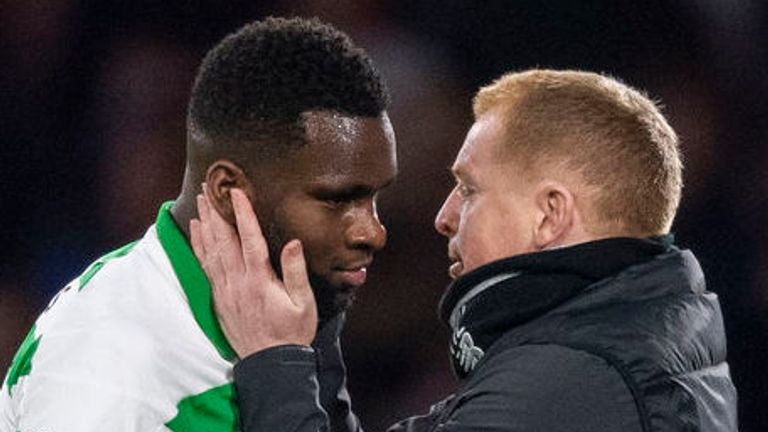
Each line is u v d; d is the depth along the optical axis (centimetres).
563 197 982
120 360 896
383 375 1772
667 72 1933
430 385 1766
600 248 964
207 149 929
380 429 1761
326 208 916
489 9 1908
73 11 1911
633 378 921
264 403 921
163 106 1881
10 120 1891
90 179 1872
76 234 1861
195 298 932
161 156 1867
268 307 924
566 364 927
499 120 1009
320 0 1889
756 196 1886
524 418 922
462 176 1023
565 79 1008
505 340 969
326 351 1012
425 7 1894
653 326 948
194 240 935
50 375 895
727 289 1869
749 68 1927
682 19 1936
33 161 1878
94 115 1886
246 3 1905
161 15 1905
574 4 1931
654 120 1004
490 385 941
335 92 909
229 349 945
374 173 916
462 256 1023
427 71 1864
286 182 912
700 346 964
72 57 1902
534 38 1923
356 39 1870
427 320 1783
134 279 934
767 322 1856
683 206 1880
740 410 1850
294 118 905
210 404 921
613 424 916
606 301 958
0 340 1825
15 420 934
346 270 929
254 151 912
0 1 1906
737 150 1903
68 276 1856
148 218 1850
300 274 920
